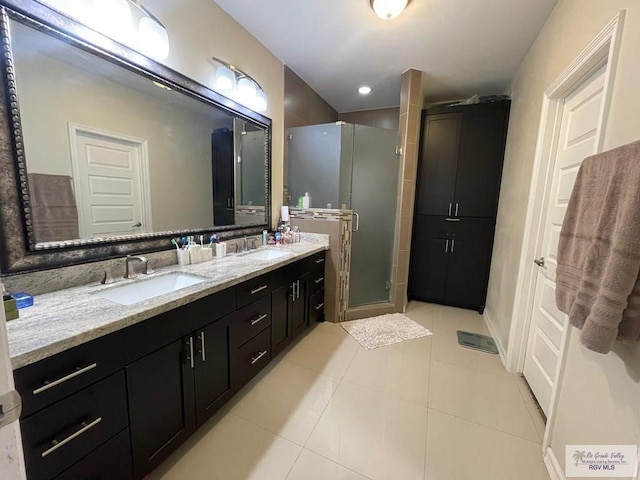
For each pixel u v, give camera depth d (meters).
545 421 1.59
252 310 1.71
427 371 2.04
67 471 0.86
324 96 3.35
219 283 1.41
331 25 2.01
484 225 3.10
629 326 0.82
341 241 2.70
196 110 1.82
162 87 1.57
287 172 2.81
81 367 0.87
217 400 1.48
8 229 1.03
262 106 2.28
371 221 2.98
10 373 0.45
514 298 2.10
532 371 1.86
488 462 1.33
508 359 2.06
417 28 2.01
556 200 1.73
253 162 2.35
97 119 1.31
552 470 1.26
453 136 3.12
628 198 0.82
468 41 2.16
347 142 2.71
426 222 3.36
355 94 3.29
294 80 2.76
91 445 0.92
